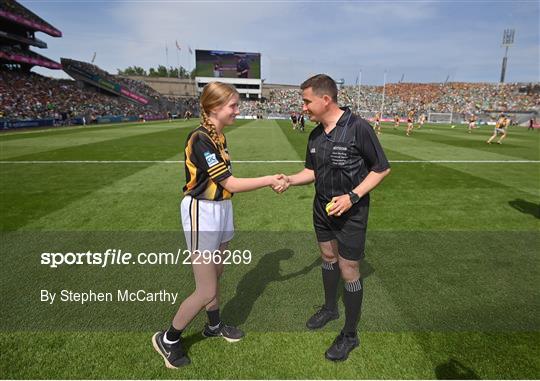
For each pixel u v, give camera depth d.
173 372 2.09
